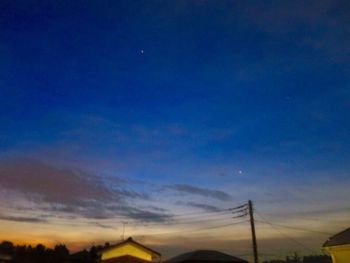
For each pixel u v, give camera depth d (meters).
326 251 20.31
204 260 23.23
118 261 28.83
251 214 25.95
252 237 25.23
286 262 35.81
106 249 29.69
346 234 20.23
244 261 23.91
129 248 30.12
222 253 24.88
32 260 33.56
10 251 33.81
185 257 23.89
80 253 34.66
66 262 33.47
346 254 19.17
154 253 30.58
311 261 33.81
